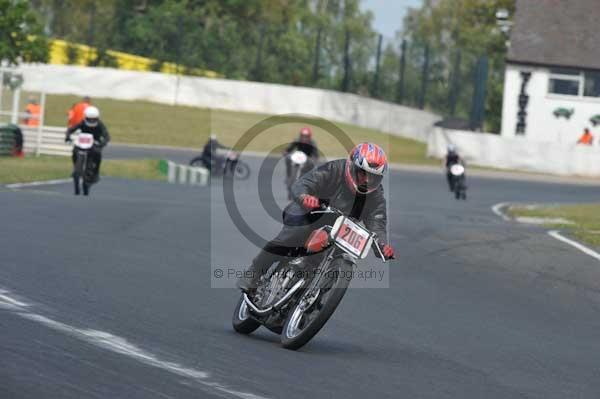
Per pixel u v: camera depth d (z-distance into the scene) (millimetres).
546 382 26266
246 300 28969
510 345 31719
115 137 166875
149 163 123500
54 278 34406
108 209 59469
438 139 177250
